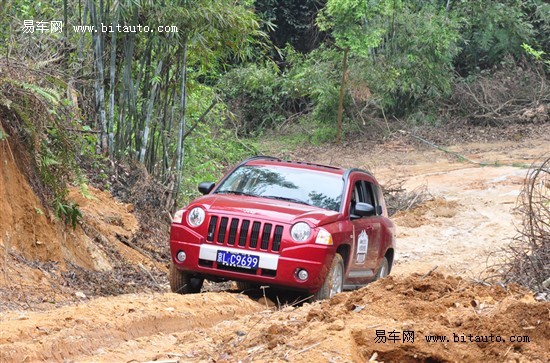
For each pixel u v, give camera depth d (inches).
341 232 406.3
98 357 277.0
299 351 247.9
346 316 278.2
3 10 471.8
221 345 282.0
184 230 402.9
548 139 1263.5
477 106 1353.3
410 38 1328.7
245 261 392.8
